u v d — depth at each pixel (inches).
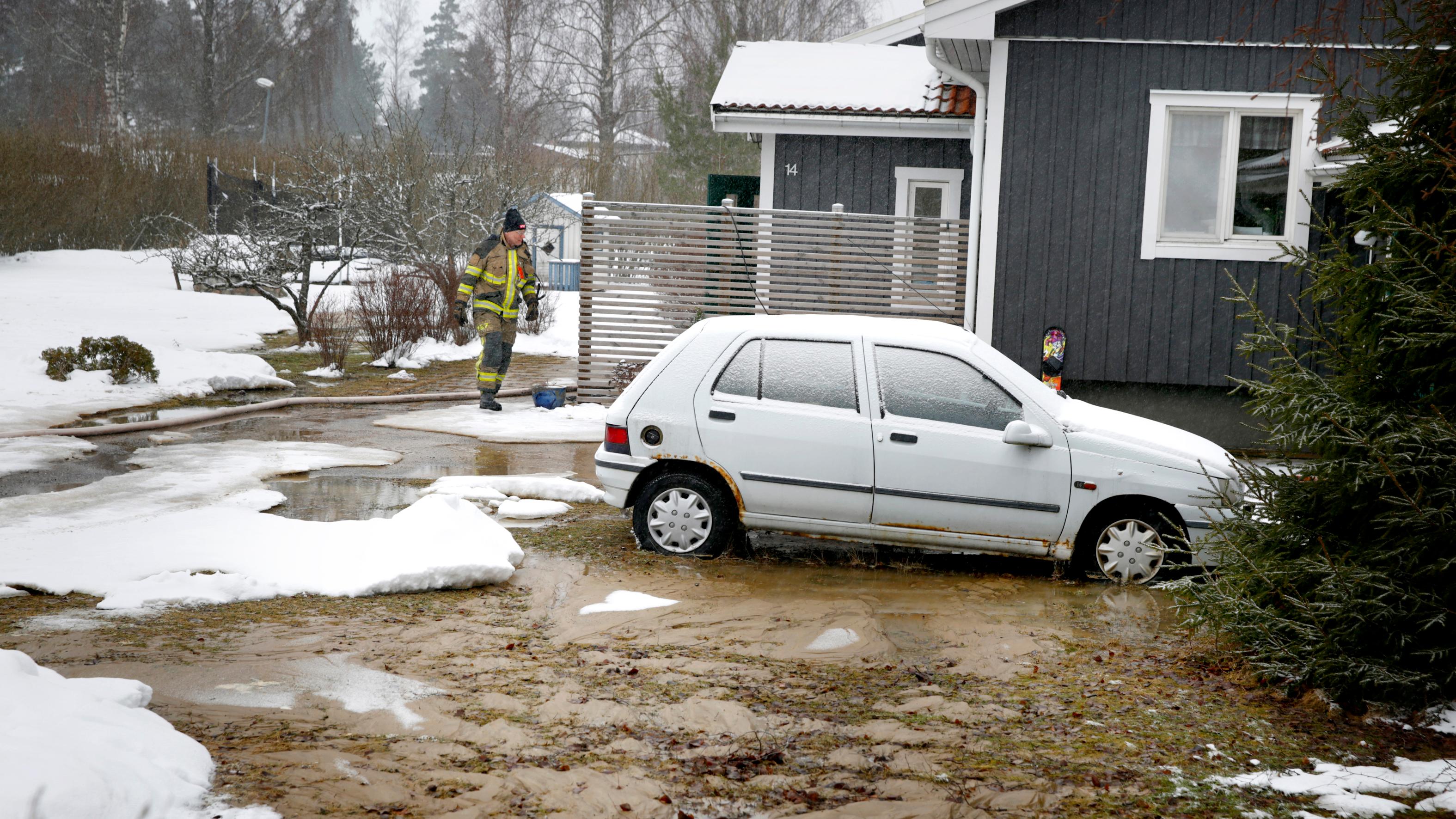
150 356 552.4
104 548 263.4
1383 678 183.9
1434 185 202.5
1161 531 274.4
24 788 121.3
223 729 164.7
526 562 279.1
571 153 1785.2
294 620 224.5
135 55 2172.7
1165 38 478.3
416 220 1041.5
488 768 155.8
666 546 291.9
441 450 438.6
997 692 197.0
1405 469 187.9
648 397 292.2
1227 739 177.6
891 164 652.7
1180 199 488.1
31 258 1247.5
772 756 163.9
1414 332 196.4
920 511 280.5
